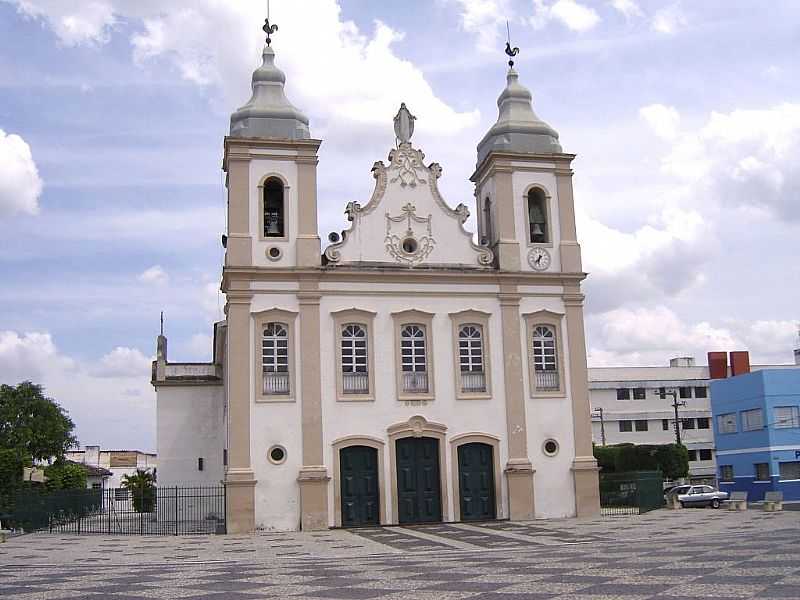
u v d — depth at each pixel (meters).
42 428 73.44
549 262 36.50
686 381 87.19
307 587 15.65
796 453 57.31
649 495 39.81
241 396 32.47
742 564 16.20
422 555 22.25
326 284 34.00
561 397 35.56
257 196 34.09
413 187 35.84
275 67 36.09
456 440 34.19
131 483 66.12
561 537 26.47
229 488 31.75
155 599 14.43
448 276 35.12
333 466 32.91
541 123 37.94
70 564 21.72
